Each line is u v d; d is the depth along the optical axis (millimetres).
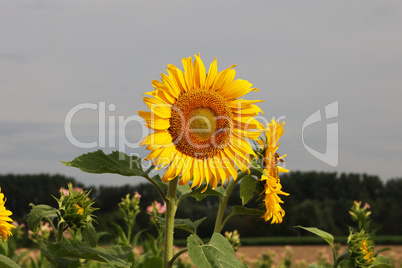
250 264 11898
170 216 3061
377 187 58750
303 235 46750
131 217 6914
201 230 34000
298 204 50500
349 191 59062
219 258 2766
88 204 3551
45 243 3299
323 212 49438
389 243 39656
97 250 3328
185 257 7730
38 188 45625
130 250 3441
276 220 3791
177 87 3172
